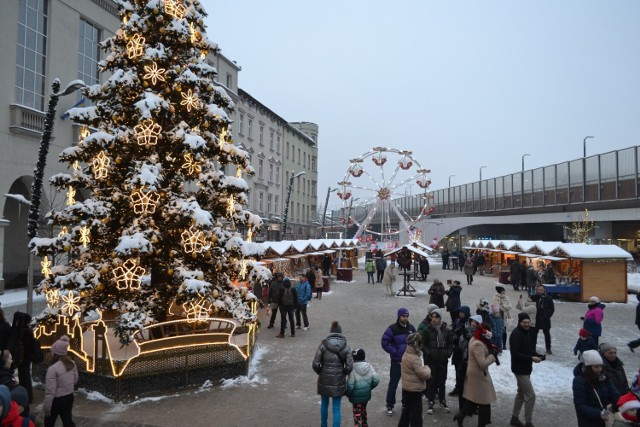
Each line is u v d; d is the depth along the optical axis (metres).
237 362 9.77
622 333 15.01
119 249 8.82
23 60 22.98
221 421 7.64
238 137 44.44
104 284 9.32
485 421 7.08
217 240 9.99
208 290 9.52
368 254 31.70
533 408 7.61
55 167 24.56
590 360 5.55
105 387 8.62
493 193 53.91
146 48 9.99
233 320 11.82
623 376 6.24
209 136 10.84
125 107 10.37
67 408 6.39
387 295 24.06
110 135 9.48
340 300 22.14
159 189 9.72
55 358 6.48
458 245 70.31
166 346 9.09
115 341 10.24
